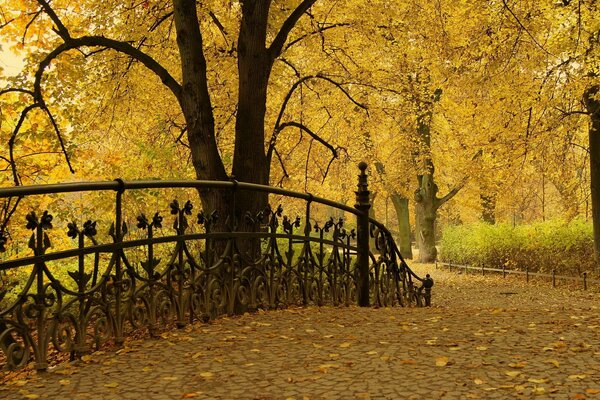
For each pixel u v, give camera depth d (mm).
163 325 5465
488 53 14938
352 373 4117
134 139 13836
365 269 8430
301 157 18031
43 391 3793
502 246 23625
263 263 6875
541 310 7441
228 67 12781
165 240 5430
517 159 17188
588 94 16125
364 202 8422
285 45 14062
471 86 16000
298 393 3699
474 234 25812
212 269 6062
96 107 12992
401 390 3723
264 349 4859
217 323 5965
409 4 13664
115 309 4910
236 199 9438
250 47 9656
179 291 5637
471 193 29969
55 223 12352
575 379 3871
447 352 4688
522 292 18312
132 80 12695
